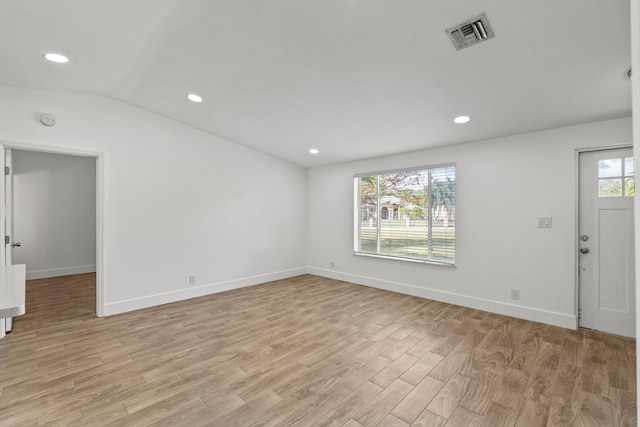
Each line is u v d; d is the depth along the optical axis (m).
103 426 1.71
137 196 3.70
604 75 2.21
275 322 3.30
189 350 2.64
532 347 2.69
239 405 1.91
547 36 1.86
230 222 4.61
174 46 2.37
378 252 4.80
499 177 3.55
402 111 3.09
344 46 2.19
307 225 5.80
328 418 1.80
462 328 3.12
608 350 2.62
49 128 3.14
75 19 2.04
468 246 3.80
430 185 4.18
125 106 3.60
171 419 1.78
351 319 3.38
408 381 2.18
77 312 3.56
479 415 1.82
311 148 4.57
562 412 1.84
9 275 1.47
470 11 1.74
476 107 2.85
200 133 4.26
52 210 5.43
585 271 3.12
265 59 2.45
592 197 3.07
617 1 1.56
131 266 3.65
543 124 3.10
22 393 2.00
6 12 1.95
